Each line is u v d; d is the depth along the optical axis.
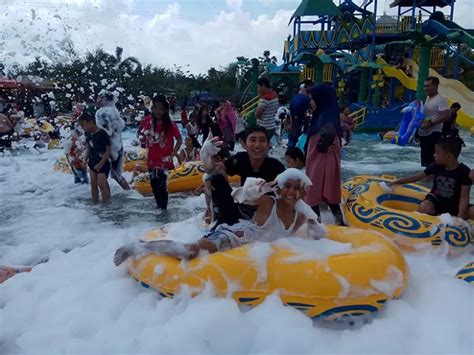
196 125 11.77
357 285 2.85
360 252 3.10
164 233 3.87
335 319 2.87
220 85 49.06
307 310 2.85
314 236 3.43
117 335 2.78
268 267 2.96
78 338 2.78
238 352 2.62
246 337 2.68
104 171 6.52
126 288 3.34
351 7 23.06
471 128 17.94
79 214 5.92
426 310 2.95
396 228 4.25
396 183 5.09
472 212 4.42
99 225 5.47
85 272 3.70
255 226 3.34
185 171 7.14
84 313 3.03
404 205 5.18
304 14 21.94
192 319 2.74
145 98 9.58
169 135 5.96
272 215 3.33
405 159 11.22
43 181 8.03
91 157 6.50
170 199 6.77
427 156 7.76
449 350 2.53
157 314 2.94
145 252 3.39
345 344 2.62
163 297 3.16
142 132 6.23
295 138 8.80
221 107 14.21
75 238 4.91
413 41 17.48
